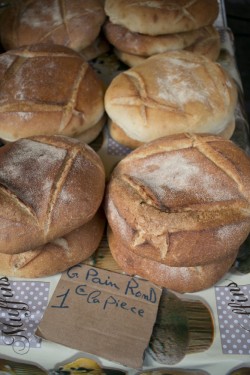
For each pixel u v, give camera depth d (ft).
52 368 1.86
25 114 2.29
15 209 1.78
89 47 3.00
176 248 1.76
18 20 2.92
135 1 2.75
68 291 1.95
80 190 1.88
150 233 1.79
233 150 2.02
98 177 1.99
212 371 1.82
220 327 1.87
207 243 1.77
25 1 3.03
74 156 1.99
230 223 1.80
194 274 1.91
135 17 2.71
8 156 1.96
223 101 2.36
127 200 1.87
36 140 2.08
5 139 2.35
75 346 1.79
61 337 1.81
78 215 1.86
